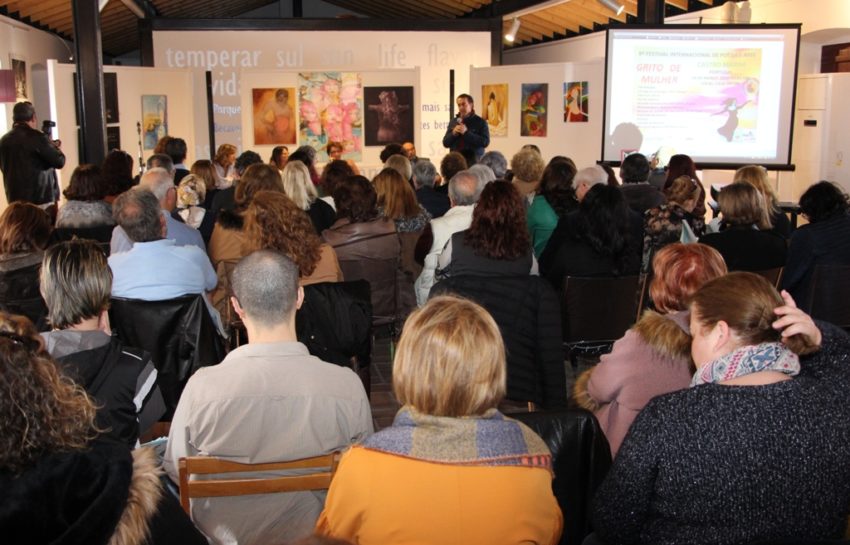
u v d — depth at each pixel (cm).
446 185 612
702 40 848
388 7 1702
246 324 224
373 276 429
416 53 1380
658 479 154
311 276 365
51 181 812
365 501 147
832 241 426
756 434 150
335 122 1098
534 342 332
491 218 338
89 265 233
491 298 330
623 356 227
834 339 167
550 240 421
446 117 1404
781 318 157
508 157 1128
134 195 338
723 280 166
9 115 1177
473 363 150
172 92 1086
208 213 528
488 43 1395
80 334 232
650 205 555
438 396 150
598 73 1031
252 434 208
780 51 836
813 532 153
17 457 123
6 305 354
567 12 1415
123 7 1379
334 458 208
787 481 150
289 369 213
